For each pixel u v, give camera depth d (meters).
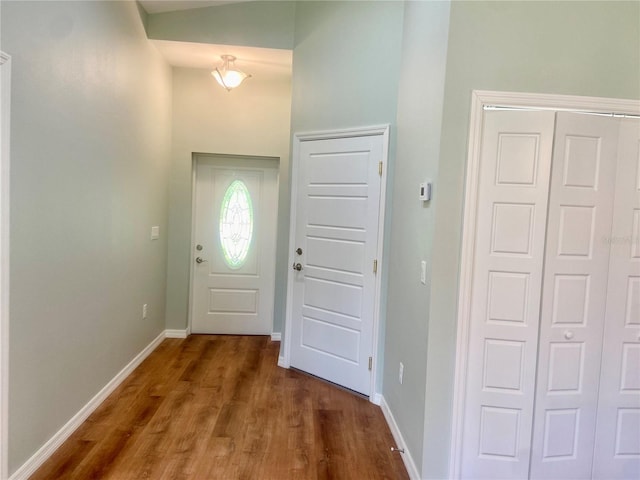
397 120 2.67
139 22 3.10
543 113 1.83
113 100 2.68
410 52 2.40
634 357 1.98
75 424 2.34
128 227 3.03
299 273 3.32
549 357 1.93
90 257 2.45
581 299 1.92
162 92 3.68
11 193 1.72
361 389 2.95
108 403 2.69
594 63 1.87
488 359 1.91
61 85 2.07
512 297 1.88
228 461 2.12
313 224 3.20
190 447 2.22
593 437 1.99
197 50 3.47
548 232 1.87
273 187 4.26
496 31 1.83
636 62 1.88
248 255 4.28
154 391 2.90
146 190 3.37
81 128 2.28
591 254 1.91
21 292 1.82
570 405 1.96
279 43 3.36
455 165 1.85
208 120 4.01
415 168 2.20
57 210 2.08
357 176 2.91
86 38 2.30
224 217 4.23
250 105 4.03
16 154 1.75
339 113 3.01
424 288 1.97
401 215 2.46
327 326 3.15
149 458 2.11
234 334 4.30
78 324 2.34
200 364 3.45
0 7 1.62
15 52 1.71
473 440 1.94
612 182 1.90
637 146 1.91
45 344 2.02
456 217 1.86
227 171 4.20
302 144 3.24
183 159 4.02
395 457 2.22
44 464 2.03
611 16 1.86
